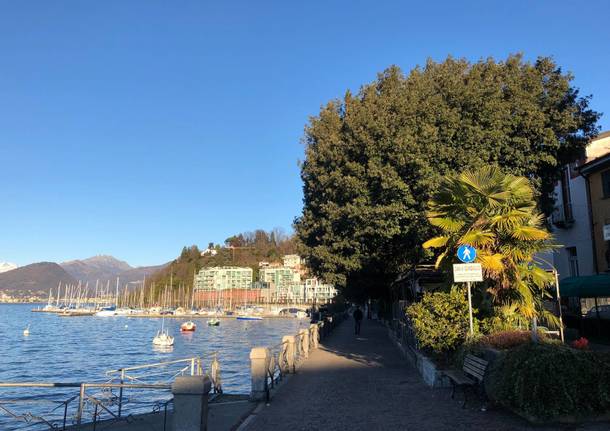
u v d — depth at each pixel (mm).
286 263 197750
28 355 51062
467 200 12039
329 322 34281
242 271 196750
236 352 49531
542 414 7934
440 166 17094
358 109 21422
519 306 11672
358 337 30672
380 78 23484
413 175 17672
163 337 64125
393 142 17797
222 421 9625
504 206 11820
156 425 11531
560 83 18344
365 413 9656
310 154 25625
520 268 11820
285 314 156000
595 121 19250
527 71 18234
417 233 18531
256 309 167500
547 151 18078
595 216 20578
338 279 26531
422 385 12336
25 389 25250
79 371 37062
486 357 10070
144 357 48188
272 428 8859
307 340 20094
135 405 17312
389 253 23922
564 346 8523
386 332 35438
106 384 10773
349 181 19719
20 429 15617
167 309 180375
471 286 12688
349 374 14789
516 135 17578
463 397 10492
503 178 11703
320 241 26703
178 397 7145
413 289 19328
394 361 17656
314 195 26125
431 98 17859
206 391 7195
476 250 11430
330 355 20234
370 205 19703
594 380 7887
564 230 23391
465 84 18609
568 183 23234
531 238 11336
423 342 12695
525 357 8336
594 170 20406
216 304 187875
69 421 14742
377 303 55812
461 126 17297
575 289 17609
